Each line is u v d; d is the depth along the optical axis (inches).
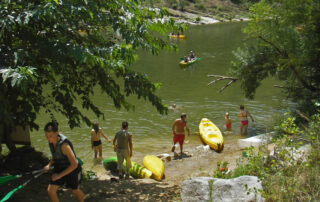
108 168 390.6
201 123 544.7
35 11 205.8
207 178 214.8
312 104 471.2
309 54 465.1
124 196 254.8
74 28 267.7
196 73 1015.6
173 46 293.3
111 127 552.1
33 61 243.3
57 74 269.4
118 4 271.0
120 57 255.8
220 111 642.8
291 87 540.7
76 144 478.3
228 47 1569.9
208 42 1779.0
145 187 288.8
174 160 419.5
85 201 240.2
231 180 207.5
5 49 225.5
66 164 186.1
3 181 189.0
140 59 1289.4
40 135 504.7
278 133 345.7
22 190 249.4
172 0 3233.3
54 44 234.5
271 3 511.5
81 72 299.3
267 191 191.5
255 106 667.4
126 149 350.6
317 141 220.1
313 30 482.3
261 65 539.8
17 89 260.4
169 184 307.9
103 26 293.6
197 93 778.8
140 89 265.3
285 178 194.2
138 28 263.0
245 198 191.9
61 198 241.8
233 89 812.0
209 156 424.8
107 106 668.1
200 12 3336.6
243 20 3331.7
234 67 559.2
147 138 507.8
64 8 245.0
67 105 301.4
